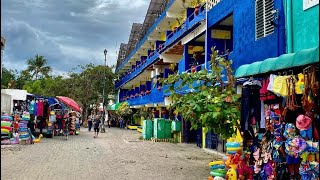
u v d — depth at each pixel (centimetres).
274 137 805
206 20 1652
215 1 1723
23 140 2011
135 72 3972
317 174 673
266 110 875
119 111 4378
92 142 2275
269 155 801
